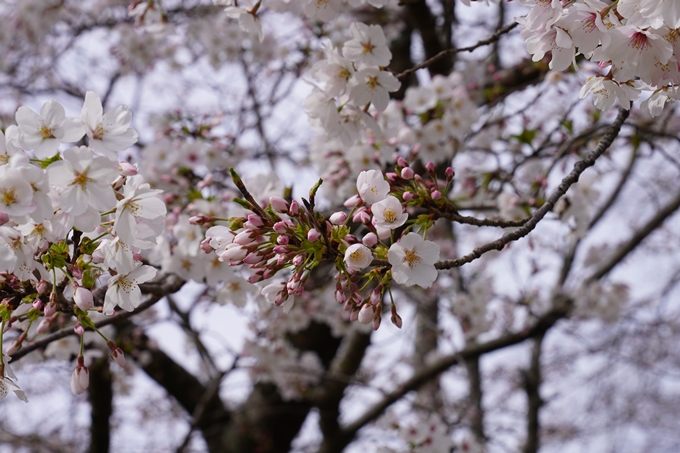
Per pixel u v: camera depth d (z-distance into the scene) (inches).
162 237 120.9
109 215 84.1
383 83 106.1
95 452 219.9
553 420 373.1
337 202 151.0
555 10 71.5
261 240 78.8
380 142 143.9
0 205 68.1
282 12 113.5
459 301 225.0
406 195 88.9
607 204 276.8
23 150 73.0
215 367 225.5
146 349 225.3
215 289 157.9
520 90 191.9
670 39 69.4
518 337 228.8
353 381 221.8
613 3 69.4
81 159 70.6
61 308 80.1
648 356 350.9
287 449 245.0
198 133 159.9
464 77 208.1
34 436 230.4
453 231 293.3
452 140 167.3
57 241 75.7
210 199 133.9
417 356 289.3
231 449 234.4
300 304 208.4
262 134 233.1
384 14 231.1
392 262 77.5
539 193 148.6
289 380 233.1
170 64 245.1
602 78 79.3
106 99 265.9
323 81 107.7
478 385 301.9
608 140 97.6
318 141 152.8
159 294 116.6
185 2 244.8
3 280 77.9
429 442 159.5
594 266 254.5
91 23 268.1
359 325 222.5
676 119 235.1
